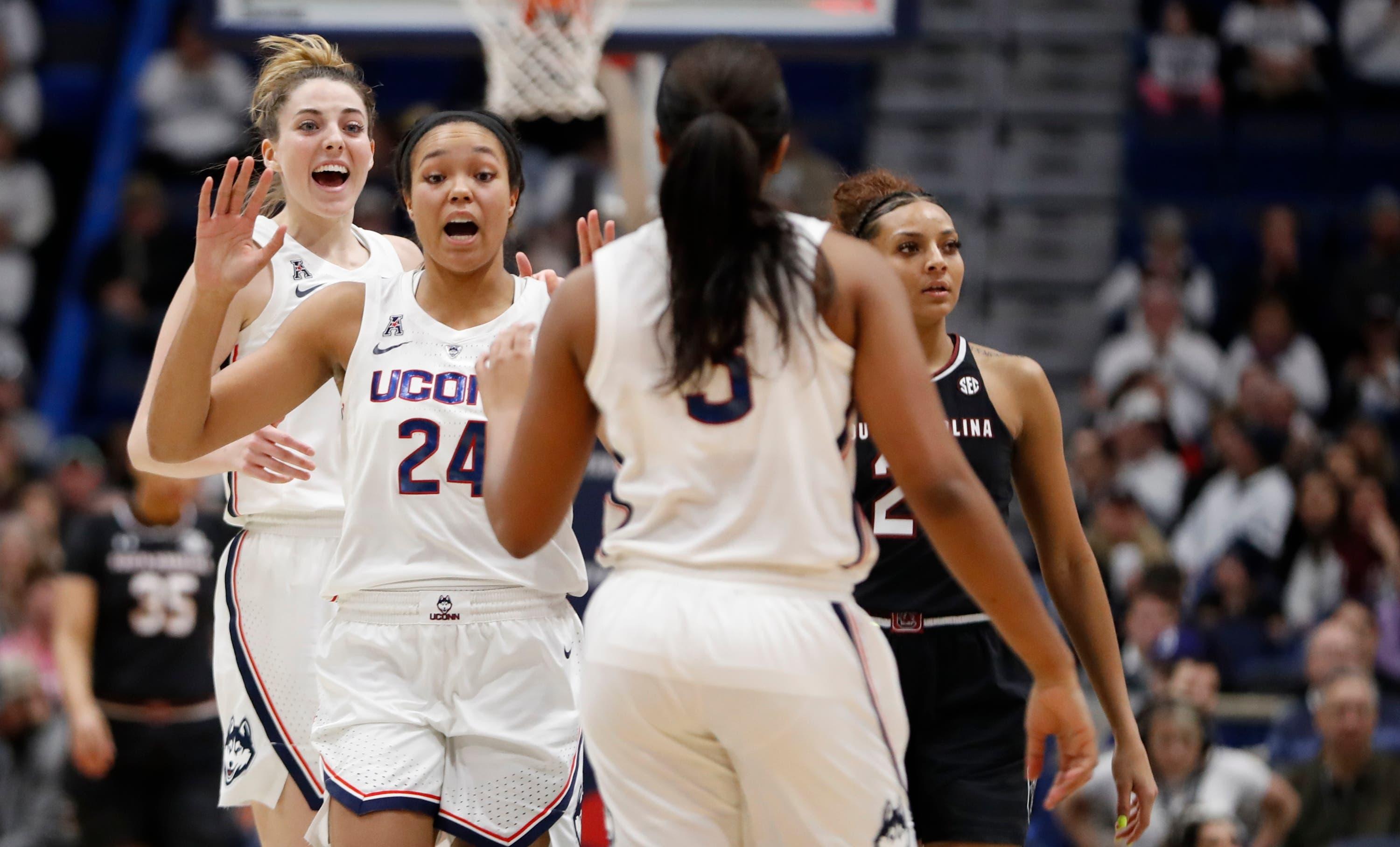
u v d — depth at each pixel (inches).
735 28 859.4
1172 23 1763.0
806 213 1120.8
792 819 347.9
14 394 1537.9
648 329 347.6
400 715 450.3
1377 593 1115.3
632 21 861.2
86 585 866.8
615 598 352.2
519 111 860.6
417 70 1817.2
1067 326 1652.3
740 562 343.0
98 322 1664.6
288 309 533.0
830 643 344.2
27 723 984.3
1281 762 918.4
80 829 871.7
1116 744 471.8
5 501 1347.2
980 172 1754.4
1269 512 1179.3
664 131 359.9
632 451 353.1
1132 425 1274.6
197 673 874.1
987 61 1829.5
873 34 855.1
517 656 461.1
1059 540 485.7
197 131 1753.2
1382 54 1772.9
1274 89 1749.5
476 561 459.5
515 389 382.6
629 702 346.0
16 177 1769.2
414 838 440.5
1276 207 1707.7
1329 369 1518.2
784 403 345.4
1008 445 482.6
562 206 1369.3
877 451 478.6
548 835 466.0
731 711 339.3
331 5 865.5
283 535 519.8
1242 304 1523.1
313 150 532.4
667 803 352.5
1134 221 1738.4
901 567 478.0
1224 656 978.7
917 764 479.2
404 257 565.3
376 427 460.4
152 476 764.6
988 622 479.8
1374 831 837.8
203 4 862.5
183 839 863.1
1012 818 471.8
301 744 508.4
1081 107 1790.1
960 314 1660.9
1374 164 1752.0
